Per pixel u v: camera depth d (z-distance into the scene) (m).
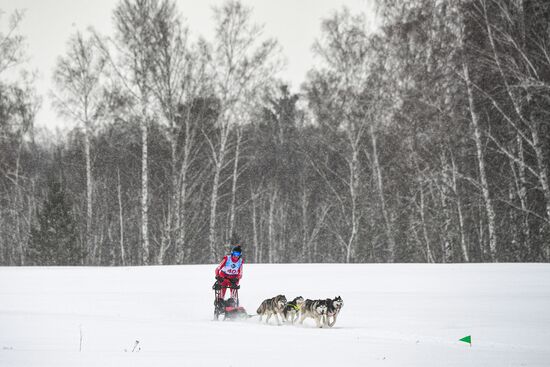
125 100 32.03
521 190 29.59
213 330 9.09
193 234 38.16
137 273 19.78
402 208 35.75
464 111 31.55
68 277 18.69
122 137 37.97
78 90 35.16
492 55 29.70
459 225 32.16
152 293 15.12
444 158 31.81
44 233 38.81
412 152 32.00
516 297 13.30
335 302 10.04
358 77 35.25
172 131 32.56
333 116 35.88
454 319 10.45
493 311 11.37
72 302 13.44
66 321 9.84
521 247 29.16
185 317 11.91
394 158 33.62
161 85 32.12
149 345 7.38
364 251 35.59
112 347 7.15
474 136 31.33
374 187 37.34
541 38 28.62
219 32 33.31
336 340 8.12
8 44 32.47
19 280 17.94
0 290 15.69
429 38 31.78
